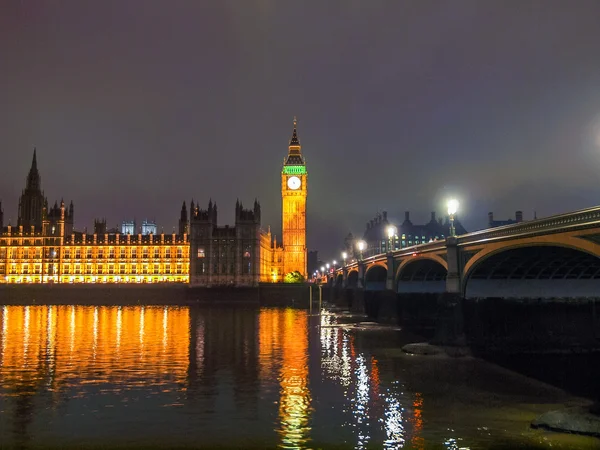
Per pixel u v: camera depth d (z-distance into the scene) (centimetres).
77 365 5659
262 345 7312
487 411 3878
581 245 4281
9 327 10100
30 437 3306
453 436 3309
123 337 8344
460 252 6500
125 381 4844
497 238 5453
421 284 10144
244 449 3102
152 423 3581
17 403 4088
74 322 11425
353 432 3388
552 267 6425
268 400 4169
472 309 6394
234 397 4259
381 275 13250
